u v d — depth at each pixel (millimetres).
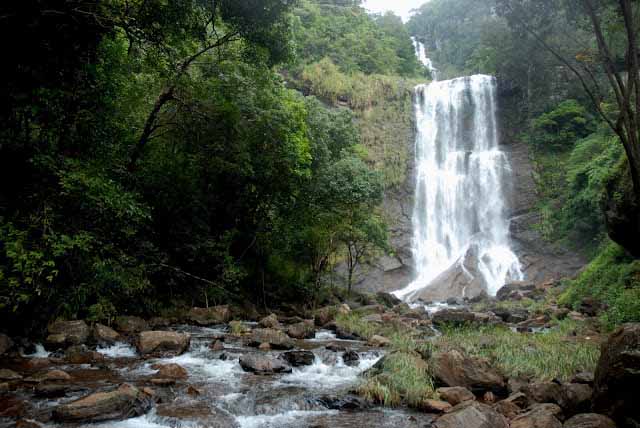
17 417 6496
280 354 10633
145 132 15406
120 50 12984
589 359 9453
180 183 17422
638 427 5926
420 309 22766
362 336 14297
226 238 18953
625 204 15633
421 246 39250
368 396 8008
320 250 24672
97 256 11742
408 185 42031
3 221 9430
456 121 44656
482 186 40219
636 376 5945
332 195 22500
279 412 7383
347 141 26875
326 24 56312
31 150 10359
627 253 19031
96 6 9250
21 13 8164
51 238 9711
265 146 17984
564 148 39094
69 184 9906
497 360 9695
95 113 12086
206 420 6695
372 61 54531
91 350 10430
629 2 10328
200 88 15523
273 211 21688
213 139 16891
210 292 18375
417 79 55312
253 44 15750
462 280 33281
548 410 6629
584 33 13961
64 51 9641
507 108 42938
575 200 32844
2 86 9000
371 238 26562
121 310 14500
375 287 34906
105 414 6555
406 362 9195
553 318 17500
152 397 7469
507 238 37469
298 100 23578
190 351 11219
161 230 17453
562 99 39219
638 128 10609
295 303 23891
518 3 12305
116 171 13242
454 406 7488
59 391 7551
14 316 10703
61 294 11594
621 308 14625
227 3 14234
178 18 12797
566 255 33875
